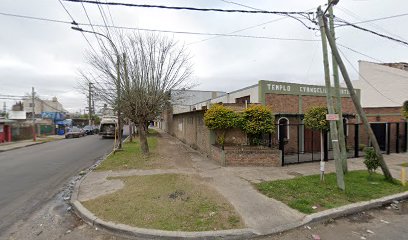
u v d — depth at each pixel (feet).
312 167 33.91
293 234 15.06
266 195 21.40
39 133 117.29
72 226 16.38
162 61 43.98
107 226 15.47
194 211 17.46
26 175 32.37
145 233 14.44
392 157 43.14
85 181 27.09
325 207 18.70
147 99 42.09
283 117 46.32
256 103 44.47
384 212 19.03
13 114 170.91
